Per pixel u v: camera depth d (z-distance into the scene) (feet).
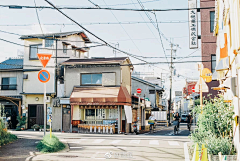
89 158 34.40
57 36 83.87
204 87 50.31
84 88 78.18
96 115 77.61
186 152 39.40
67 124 78.13
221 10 41.75
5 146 43.19
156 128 114.83
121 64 77.10
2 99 81.92
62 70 85.15
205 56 80.48
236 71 28.63
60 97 80.07
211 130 36.73
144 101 98.68
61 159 33.55
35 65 85.51
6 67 93.30
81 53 101.04
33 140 51.67
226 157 26.58
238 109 29.09
